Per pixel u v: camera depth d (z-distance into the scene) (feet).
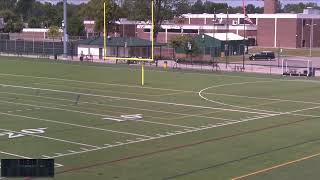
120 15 337.11
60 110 97.45
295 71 195.93
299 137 72.23
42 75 171.83
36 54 287.48
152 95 122.62
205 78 169.37
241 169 53.72
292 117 91.30
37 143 67.21
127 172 52.47
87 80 157.79
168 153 61.52
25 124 81.71
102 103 107.86
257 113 95.61
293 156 60.03
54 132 75.05
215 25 383.86
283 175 51.24
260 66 235.81
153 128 78.84
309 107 104.22
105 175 51.19
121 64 227.81
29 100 110.93
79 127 79.41
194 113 94.94
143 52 253.44
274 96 121.90
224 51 310.24
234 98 117.70
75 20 415.64
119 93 126.00
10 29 461.37
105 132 75.31
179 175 51.29
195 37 294.87
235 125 82.28
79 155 60.34
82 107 101.71
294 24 389.39
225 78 170.30
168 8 316.60
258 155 60.49
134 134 73.87
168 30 401.08
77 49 270.46
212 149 63.82
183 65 232.94
